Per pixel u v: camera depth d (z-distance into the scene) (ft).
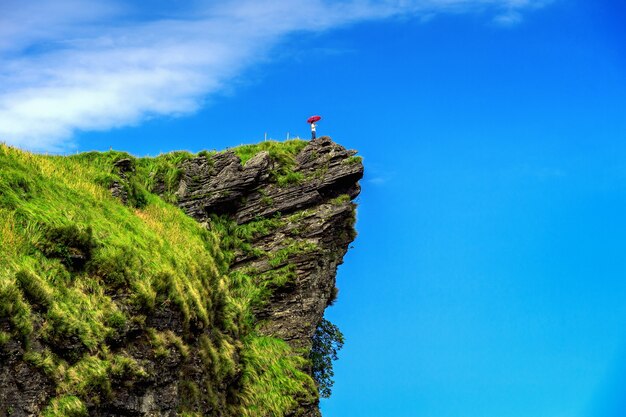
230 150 167.32
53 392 83.41
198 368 113.70
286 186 161.99
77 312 91.56
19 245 91.45
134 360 96.12
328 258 160.15
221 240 156.15
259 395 131.64
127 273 102.83
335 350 178.91
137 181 150.71
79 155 146.51
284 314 151.02
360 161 164.25
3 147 111.65
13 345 80.74
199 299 118.73
